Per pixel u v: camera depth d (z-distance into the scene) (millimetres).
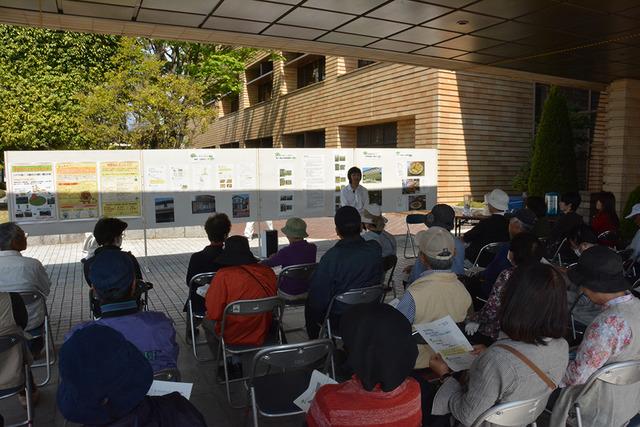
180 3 5504
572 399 2371
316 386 2373
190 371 4195
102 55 15344
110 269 2293
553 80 10031
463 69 9281
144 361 1393
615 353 2297
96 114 13742
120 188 7395
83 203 7223
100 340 1330
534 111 14078
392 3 5594
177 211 7738
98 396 1265
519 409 1916
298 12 5926
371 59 8641
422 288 2746
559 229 5688
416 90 13211
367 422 1552
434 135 12719
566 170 10969
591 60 8359
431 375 2727
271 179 8312
